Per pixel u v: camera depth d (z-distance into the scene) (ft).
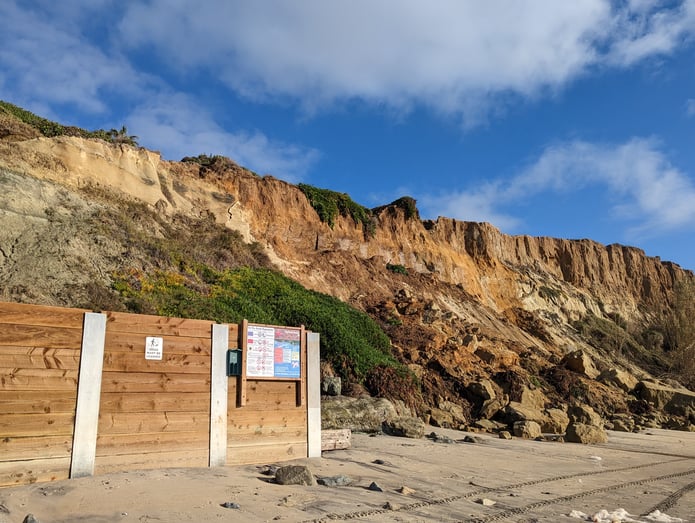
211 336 30.22
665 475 40.78
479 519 22.24
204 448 28.76
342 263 124.98
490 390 79.51
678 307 224.12
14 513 18.86
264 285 83.25
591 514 24.80
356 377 68.85
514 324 171.63
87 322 25.52
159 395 27.55
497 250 206.49
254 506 21.52
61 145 77.92
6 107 92.73
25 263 54.19
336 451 38.91
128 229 72.59
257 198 120.98
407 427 53.11
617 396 102.68
